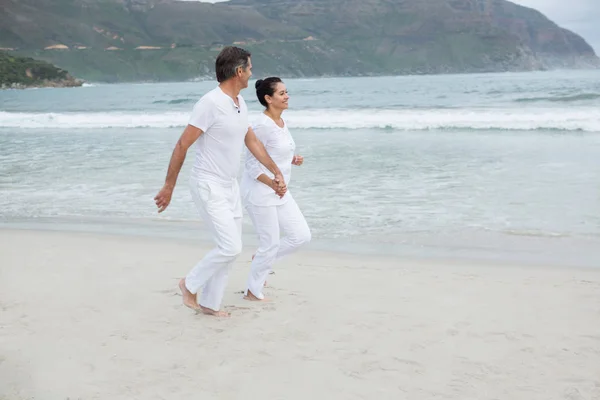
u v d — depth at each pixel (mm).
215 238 3902
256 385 2959
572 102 26500
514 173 10281
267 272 4367
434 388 2898
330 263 5469
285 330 3705
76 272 5176
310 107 31359
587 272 4992
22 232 6988
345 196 8797
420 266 5301
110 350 3430
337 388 2912
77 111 37062
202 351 3398
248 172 4309
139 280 4898
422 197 8578
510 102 28875
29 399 2842
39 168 12148
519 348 3359
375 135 17453
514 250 5844
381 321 3834
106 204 8609
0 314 4074
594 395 2803
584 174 9898
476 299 4273
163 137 18156
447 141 15461
